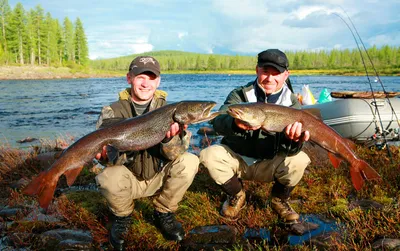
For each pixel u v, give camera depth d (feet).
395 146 11.16
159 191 6.39
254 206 7.14
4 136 17.76
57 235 6.01
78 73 147.02
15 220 6.67
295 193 7.62
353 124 10.84
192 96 41.14
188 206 7.07
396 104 10.95
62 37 178.09
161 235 6.08
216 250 5.64
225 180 6.50
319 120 5.97
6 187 8.70
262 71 6.44
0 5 155.12
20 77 113.60
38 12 156.66
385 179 7.85
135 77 6.09
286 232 6.18
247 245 5.72
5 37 151.33
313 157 9.56
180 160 5.91
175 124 5.57
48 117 24.53
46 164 10.27
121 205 5.87
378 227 5.90
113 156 5.53
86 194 7.86
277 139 6.29
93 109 29.14
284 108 5.82
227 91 49.62
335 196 7.29
